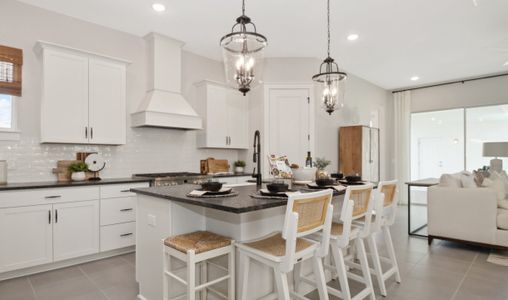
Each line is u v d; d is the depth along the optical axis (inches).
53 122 125.0
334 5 131.9
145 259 89.4
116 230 131.3
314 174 102.3
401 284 103.0
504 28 155.9
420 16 142.4
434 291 97.7
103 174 148.9
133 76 161.3
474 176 161.2
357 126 213.6
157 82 160.9
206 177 165.9
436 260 127.0
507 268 117.6
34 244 110.6
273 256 63.8
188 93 189.3
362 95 253.0
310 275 96.7
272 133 200.4
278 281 63.6
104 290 98.6
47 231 113.3
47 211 113.4
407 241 156.0
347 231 78.2
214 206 64.1
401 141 281.1
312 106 199.0
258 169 99.0
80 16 140.9
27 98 128.3
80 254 121.0
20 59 125.5
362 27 154.7
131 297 93.9
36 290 98.7
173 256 77.2
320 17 143.3
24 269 110.3
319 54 195.6
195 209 85.4
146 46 166.4
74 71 131.0
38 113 130.7
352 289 99.2
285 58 201.5
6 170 119.8
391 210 104.0
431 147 274.1
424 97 273.7
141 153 164.4
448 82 260.1
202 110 188.7
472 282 104.6
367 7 134.3
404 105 280.4
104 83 140.0
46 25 133.8
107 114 140.9
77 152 140.6
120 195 132.7
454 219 144.1
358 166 211.6
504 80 233.6
